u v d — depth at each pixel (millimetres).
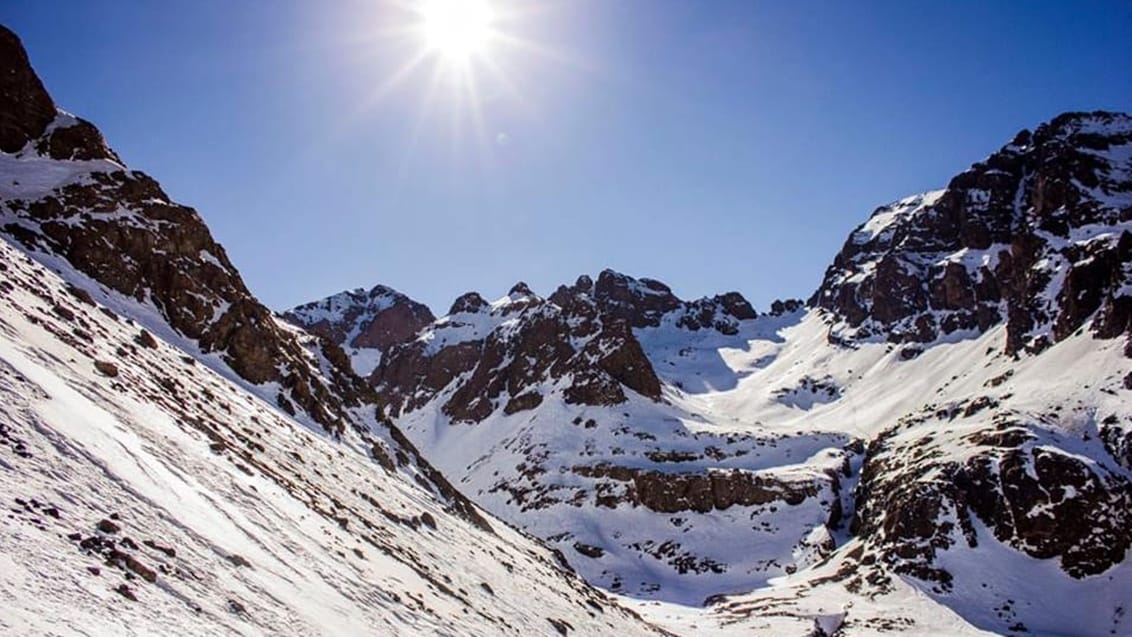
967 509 96500
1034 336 155125
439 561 36344
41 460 15812
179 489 19531
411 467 68688
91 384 22922
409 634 21234
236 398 44156
